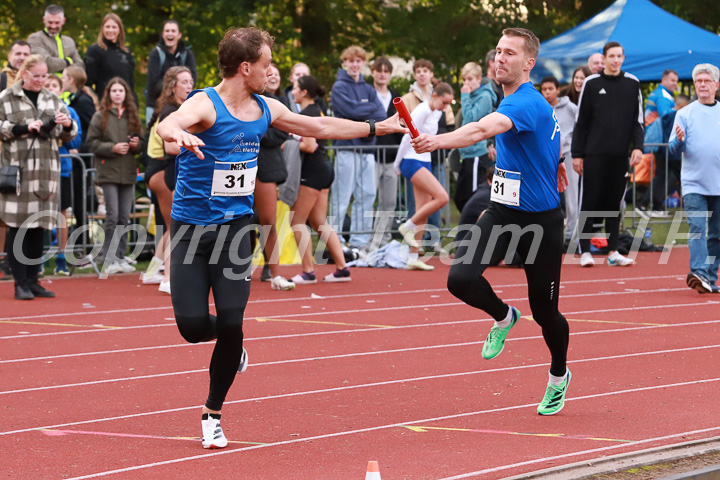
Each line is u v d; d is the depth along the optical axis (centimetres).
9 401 1012
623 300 1736
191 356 1256
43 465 776
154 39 4138
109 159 2000
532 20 4506
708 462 778
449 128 2366
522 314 1587
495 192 936
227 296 822
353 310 1628
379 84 2334
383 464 774
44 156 1672
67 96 2145
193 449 825
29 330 1441
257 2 4094
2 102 1645
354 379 1118
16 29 4003
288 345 1327
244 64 811
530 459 786
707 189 1759
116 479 738
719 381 1098
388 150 2300
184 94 1734
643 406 981
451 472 749
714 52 2814
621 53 2058
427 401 1009
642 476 740
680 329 1448
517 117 886
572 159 2130
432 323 1505
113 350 1295
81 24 3944
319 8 4284
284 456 802
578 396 1030
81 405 995
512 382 1101
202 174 822
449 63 4347
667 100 2720
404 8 4391
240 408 979
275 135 1761
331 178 1917
